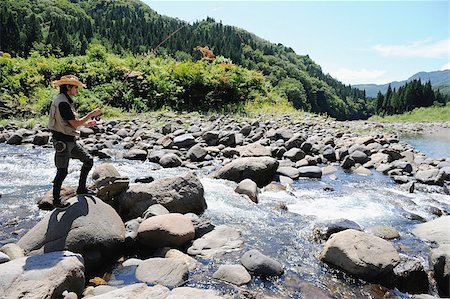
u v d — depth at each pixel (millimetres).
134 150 10430
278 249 4961
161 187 6035
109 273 4285
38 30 60469
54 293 3324
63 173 4848
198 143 11461
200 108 21797
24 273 3457
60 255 3795
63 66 21312
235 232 5305
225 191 7344
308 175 8781
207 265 4461
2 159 9617
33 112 16844
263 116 19891
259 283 4090
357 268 4238
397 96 78125
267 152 9992
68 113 4691
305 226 5781
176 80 21734
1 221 5605
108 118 17109
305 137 13070
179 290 3545
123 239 4828
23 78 19797
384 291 4039
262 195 7312
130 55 28797
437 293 4125
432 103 72938
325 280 4203
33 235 4422
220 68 23547
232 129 14258
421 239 5379
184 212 5977
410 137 19000
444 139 18156
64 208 4727
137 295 3406
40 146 11547
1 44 52938
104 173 6273
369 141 12281
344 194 7512
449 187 8125
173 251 4645
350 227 5309
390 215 6375
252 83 25000
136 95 20797
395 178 8594
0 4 79375
